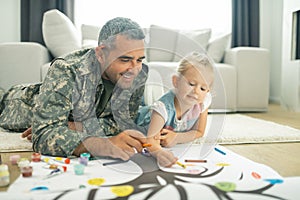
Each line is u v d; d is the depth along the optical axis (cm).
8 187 65
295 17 248
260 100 242
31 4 276
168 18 309
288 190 58
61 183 66
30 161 89
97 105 100
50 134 89
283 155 99
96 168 78
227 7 314
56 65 98
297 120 191
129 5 305
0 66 211
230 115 214
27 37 284
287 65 257
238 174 72
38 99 96
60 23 227
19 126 143
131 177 71
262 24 329
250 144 117
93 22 302
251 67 239
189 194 55
